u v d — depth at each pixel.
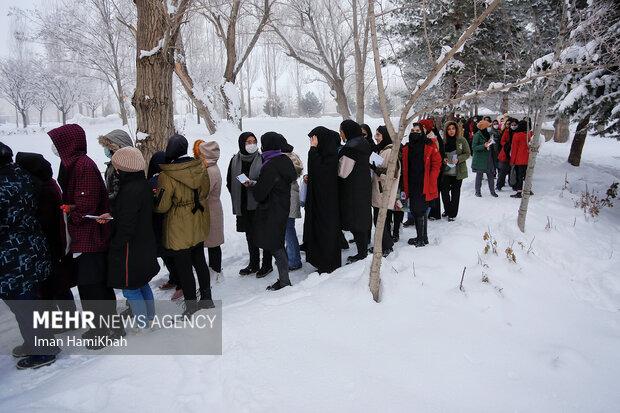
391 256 4.81
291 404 2.46
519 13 10.78
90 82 30.16
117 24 19.09
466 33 2.99
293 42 21.34
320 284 4.14
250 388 2.59
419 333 3.26
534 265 4.87
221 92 15.41
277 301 3.80
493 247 4.91
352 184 4.83
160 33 5.89
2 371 3.34
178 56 12.94
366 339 3.16
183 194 3.84
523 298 4.07
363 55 16.22
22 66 29.45
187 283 3.93
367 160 4.91
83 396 2.60
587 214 7.05
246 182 4.61
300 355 2.93
